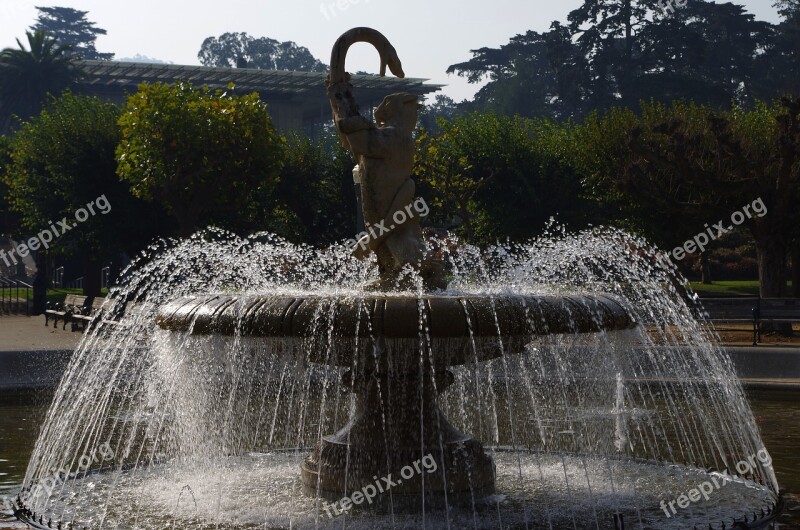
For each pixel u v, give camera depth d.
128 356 10.31
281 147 23.27
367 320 5.43
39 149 26.19
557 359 7.22
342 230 32.91
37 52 53.50
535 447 8.56
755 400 11.51
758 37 60.62
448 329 5.41
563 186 28.09
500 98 70.19
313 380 11.60
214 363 6.73
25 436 9.46
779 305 17.39
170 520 5.89
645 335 8.23
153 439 9.10
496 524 5.72
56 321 21.12
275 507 6.16
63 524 5.84
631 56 57.47
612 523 5.73
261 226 28.11
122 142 22.00
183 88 22.06
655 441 8.86
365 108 59.03
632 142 19.20
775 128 20.98
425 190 28.72
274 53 91.38
